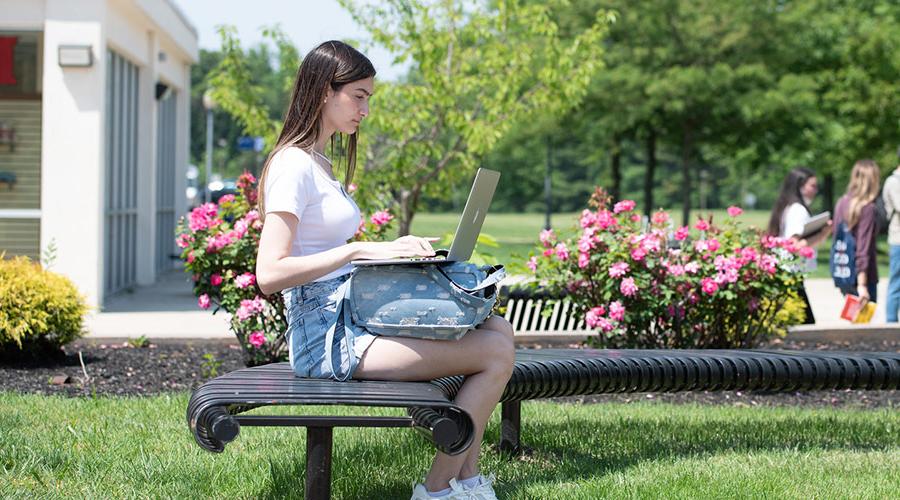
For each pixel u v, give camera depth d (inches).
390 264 135.5
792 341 344.5
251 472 172.9
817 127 1111.6
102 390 257.1
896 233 404.8
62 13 433.4
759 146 1155.9
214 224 276.5
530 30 439.2
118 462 175.5
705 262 276.8
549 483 169.9
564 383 177.8
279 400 119.9
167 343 327.3
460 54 435.8
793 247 280.7
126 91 539.2
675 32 1034.7
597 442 204.7
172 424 208.7
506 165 3432.6
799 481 173.8
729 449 200.8
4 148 452.1
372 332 136.3
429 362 137.1
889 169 1074.7
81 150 435.8
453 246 138.3
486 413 141.8
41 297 285.1
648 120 1135.6
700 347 286.4
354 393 124.3
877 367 194.5
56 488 159.2
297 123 140.8
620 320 271.6
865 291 382.3
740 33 1014.4
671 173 3447.3
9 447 179.3
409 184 433.4
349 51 141.9
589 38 432.1
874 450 202.1
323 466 128.3
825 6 1080.2
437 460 142.0
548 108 438.9
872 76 1072.8
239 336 277.1
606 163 2839.6
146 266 586.2
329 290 139.4
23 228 452.8
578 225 287.6
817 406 266.2
